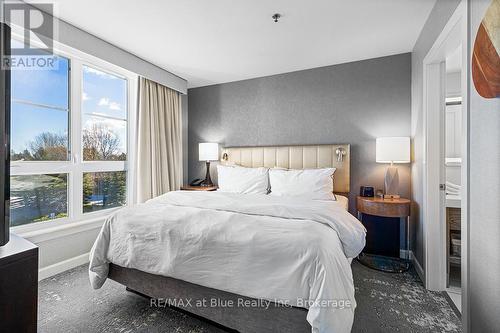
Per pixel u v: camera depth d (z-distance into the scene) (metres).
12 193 2.10
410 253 2.66
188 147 4.14
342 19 2.13
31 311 1.07
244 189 3.03
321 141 3.19
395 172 2.64
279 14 2.05
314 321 1.09
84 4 1.92
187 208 1.96
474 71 1.19
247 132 3.68
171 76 3.42
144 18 2.12
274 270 1.27
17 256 1.02
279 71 3.35
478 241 1.17
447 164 2.67
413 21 2.14
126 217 1.83
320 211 1.73
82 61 2.60
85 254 2.56
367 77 2.95
